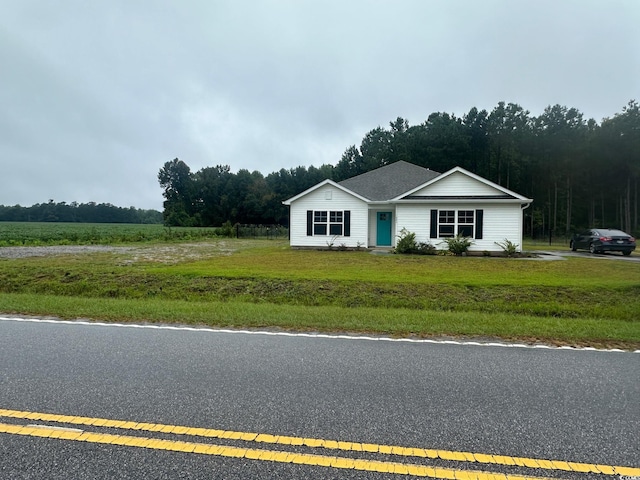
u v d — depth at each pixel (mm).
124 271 12320
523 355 4934
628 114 47062
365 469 2504
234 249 22250
